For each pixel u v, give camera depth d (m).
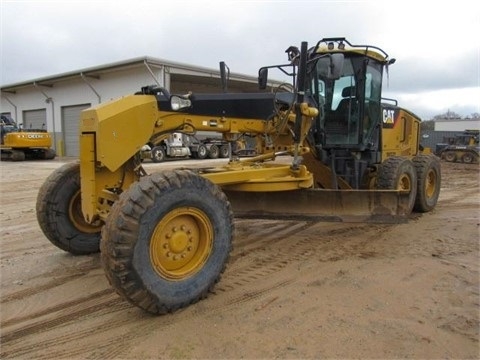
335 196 5.21
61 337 3.19
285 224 6.67
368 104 6.59
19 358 2.92
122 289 3.18
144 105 4.04
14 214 7.67
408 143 8.77
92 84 27.34
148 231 3.24
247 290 4.02
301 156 5.61
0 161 22.08
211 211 3.66
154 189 3.29
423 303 3.75
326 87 6.30
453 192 10.45
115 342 3.11
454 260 4.93
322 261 4.90
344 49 6.13
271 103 5.30
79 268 4.61
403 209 5.10
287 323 3.37
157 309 3.39
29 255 5.07
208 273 3.70
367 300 3.81
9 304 3.74
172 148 19.81
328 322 3.39
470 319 3.46
